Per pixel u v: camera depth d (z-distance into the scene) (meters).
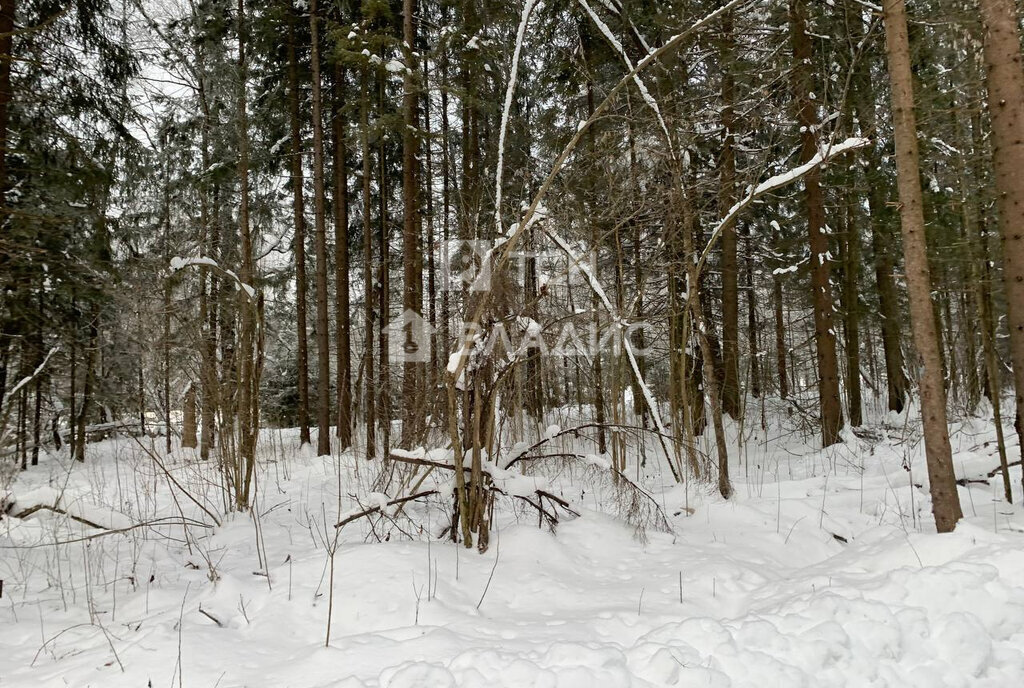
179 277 9.27
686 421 7.64
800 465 10.23
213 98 13.88
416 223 10.95
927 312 4.92
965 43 6.15
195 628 3.83
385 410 8.95
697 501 6.73
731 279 12.11
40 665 3.49
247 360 7.40
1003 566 3.76
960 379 12.48
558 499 5.50
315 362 18.23
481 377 5.10
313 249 16.22
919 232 4.93
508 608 4.13
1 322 8.89
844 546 5.61
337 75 13.18
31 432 14.28
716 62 10.43
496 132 10.69
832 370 10.95
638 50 9.86
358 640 3.50
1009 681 3.01
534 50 11.31
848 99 9.94
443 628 3.61
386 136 11.85
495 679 2.93
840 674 3.04
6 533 6.42
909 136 4.94
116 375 12.98
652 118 7.72
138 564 5.50
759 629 3.30
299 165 13.59
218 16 12.98
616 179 7.73
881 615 3.42
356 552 4.72
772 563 5.01
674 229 8.12
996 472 6.89
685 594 4.22
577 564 4.86
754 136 11.74
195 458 9.59
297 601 4.16
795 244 13.47
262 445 12.38
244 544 5.94
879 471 8.70
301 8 13.48
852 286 12.84
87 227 10.55
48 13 9.25
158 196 14.06
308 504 7.38
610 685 2.85
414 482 6.00
